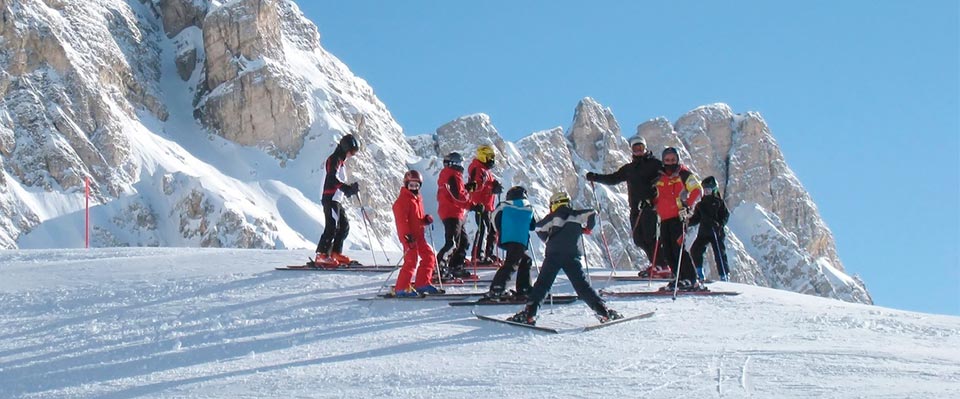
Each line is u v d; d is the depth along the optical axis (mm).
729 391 7750
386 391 8203
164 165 75125
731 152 101500
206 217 68562
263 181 78438
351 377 8820
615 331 10938
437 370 9000
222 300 14172
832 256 100000
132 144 75688
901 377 8211
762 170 100438
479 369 8969
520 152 91562
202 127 83438
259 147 82000
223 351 10695
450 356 9766
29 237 65375
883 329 11133
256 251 20688
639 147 15352
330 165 16953
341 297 13977
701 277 16125
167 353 10719
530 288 13148
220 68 84812
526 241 13031
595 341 10305
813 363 8844
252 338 11367
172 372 9641
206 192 69875
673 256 14273
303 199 77312
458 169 15484
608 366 8883
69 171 70188
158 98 83625
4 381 9789
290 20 97375
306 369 9344
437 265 14867
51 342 11930
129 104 80062
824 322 11555
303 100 84312
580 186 91375
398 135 93688
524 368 8945
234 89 83188
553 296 13156
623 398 7637
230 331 11977
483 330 11203
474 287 14797
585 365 8977
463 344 10391
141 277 16703
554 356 9523
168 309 13734
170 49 90000
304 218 74625
